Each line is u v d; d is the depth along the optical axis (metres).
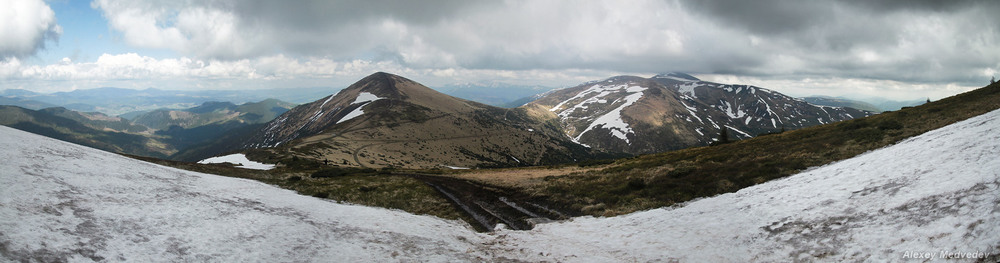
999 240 10.12
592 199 32.94
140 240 13.09
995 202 11.76
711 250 16.52
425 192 46.31
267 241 15.62
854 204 16.58
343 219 22.77
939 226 12.15
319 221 20.77
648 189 32.94
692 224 20.88
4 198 12.98
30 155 19.61
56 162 20.11
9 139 21.59
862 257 12.55
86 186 17.42
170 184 23.66
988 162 15.15
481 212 35.00
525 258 17.56
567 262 16.86
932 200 13.91
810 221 16.53
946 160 17.67
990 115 25.78
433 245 18.73
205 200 20.84
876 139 33.78
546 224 26.56
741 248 16.11
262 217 19.27
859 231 14.03
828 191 19.59
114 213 14.88
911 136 31.42
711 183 31.20
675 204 27.16
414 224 24.27
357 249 16.55
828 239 14.34
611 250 18.58
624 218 25.64
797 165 30.78
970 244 10.62
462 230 25.06
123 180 20.84
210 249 13.66
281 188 43.69
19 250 10.13
